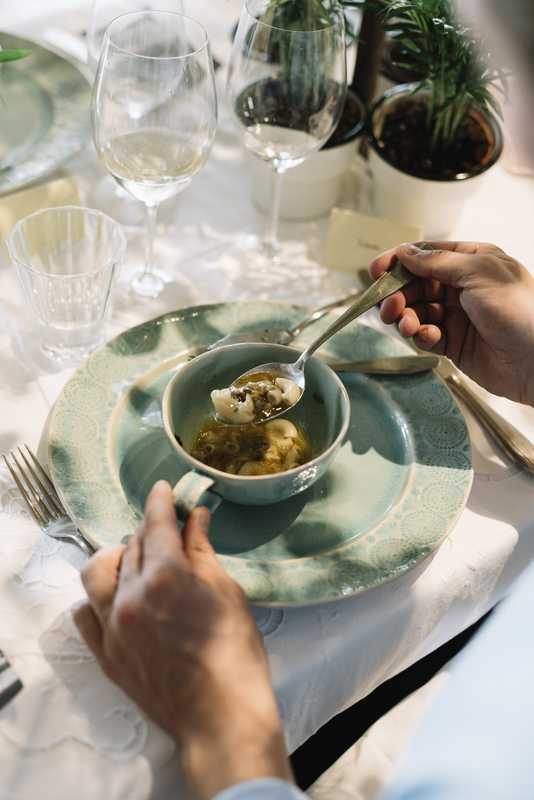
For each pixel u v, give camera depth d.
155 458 0.62
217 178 0.99
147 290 0.82
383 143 0.88
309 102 0.76
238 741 0.45
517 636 0.50
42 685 0.50
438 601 0.60
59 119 0.89
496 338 0.70
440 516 0.59
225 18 1.17
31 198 0.83
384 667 0.61
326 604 0.56
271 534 0.58
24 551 0.58
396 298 0.76
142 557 0.51
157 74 0.71
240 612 0.50
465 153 0.88
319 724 0.60
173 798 0.48
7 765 0.47
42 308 0.73
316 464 0.57
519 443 0.68
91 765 0.47
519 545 0.65
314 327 0.74
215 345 0.70
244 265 0.87
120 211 0.92
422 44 0.82
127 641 0.48
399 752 0.64
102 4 0.86
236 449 0.63
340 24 0.74
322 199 0.93
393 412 0.67
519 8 0.30
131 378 0.67
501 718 0.47
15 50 0.86
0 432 0.66
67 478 0.59
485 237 0.94
